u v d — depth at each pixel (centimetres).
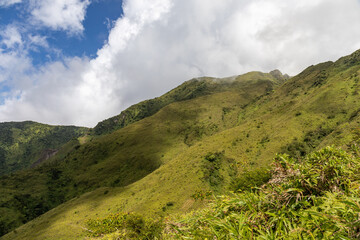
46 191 17812
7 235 9650
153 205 7650
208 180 8381
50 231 8425
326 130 10162
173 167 10850
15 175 19525
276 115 14112
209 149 11212
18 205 15562
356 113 9919
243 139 11788
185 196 7662
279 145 10081
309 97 14150
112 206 9300
